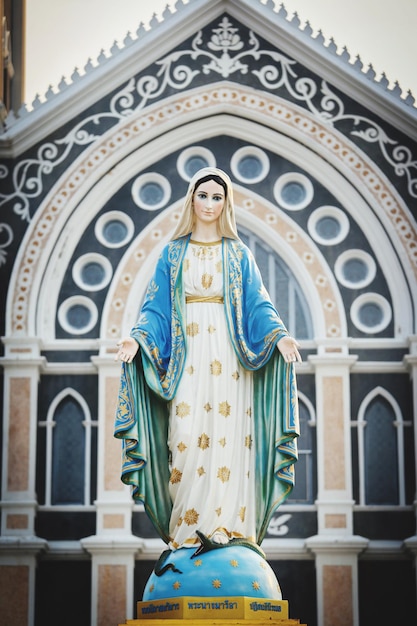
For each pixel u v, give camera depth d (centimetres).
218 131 2806
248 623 1485
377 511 2648
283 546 2614
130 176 2794
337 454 2664
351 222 2778
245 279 1659
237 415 1603
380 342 2712
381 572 2614
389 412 2702
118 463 2659
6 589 2581
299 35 2805
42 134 2788
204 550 1552
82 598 2603
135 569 2617
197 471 1581
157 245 2761
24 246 2747
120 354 1596
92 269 2759
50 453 2678
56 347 2709
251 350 1619
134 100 2798
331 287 2744
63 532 2644
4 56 2831
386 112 2797
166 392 1596
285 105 2800
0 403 2681
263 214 2777
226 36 2827
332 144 2792
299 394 2711
